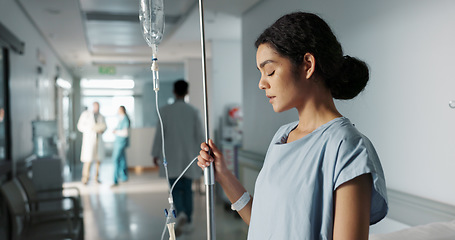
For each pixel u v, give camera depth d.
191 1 4.45
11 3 4.16
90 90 14.05
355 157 0.73
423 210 1.73
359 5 1.96
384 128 1.86
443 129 1.66
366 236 0.71
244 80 4.06
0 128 3.77
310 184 0.79
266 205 0.87
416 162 1.80
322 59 0.80
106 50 8.09
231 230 4.02
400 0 1.82
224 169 1.03
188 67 8.27
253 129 3.84
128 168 8.49
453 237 1.45
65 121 9.10
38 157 4.91
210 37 6.16
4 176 3.74
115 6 4.97
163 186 6.57
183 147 4.00
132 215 4.72
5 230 3.45
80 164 10.37
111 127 14.02
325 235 0.75
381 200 0.75
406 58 1.81
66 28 5.82
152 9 0.97
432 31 1.69
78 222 3.11
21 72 4.61
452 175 1.62
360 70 0.85
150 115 14.35
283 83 0.82
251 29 3.79
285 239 0.80
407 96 1.82
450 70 1.62
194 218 4.51
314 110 0.84
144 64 9.78
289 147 0.86
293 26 0.81
